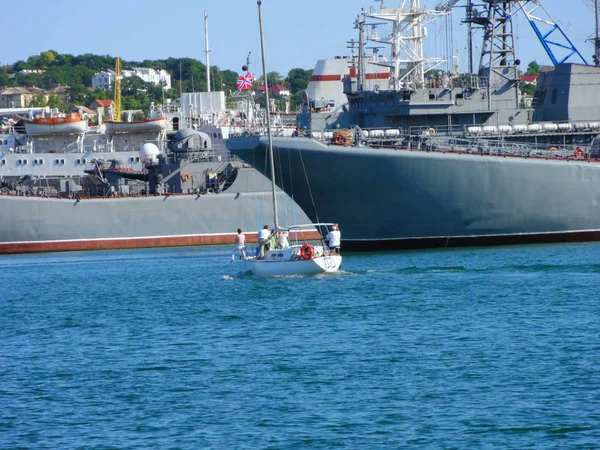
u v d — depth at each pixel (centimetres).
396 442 4631
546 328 6981
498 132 12575
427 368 5944
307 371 6000
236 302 8731
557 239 12206
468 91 12738
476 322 7306
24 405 5491
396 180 11456
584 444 4506
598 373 5650
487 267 10175
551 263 10275
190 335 7350
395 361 6162
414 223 11731
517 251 11494
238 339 7088
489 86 12838
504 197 11744
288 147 11331
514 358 6097
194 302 8900
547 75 13362
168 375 6069
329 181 11462
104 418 5191
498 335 6806
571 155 12400
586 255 10869
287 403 5322
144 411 5291
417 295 8638
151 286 10338
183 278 10881
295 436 4769
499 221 11875
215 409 5269
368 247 11875
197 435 4841
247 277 10431
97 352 6906
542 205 11919
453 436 4681
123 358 6644
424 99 12588
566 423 4794
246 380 5844
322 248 10181
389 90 12762
